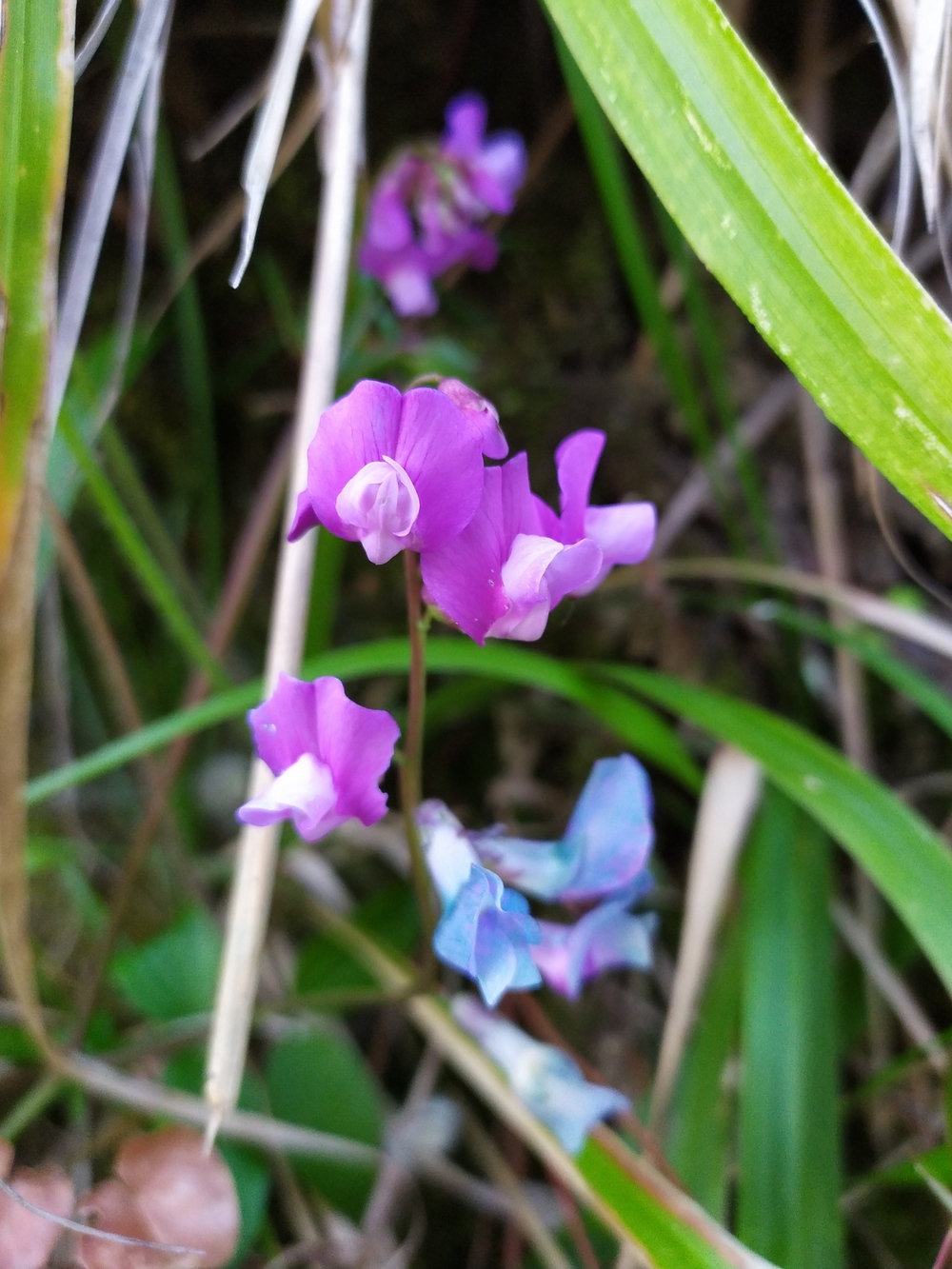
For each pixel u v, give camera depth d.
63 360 0.13
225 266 0.23
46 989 0.19
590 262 0.24
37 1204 0.14
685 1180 0.15
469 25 0.23
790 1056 0.16
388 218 0.21
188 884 0.19
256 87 0.22
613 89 0.12
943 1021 0.21
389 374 0.23
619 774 0.14
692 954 0.16
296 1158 0.16
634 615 0.23
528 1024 0.19
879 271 0.12
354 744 0.12
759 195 0.12
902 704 0.23
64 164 0.12
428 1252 0.19
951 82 0.15
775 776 0.16
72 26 0.12
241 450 0.25
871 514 0.23
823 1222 0.15
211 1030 0.16
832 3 0.22
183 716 0.17
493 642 0.19
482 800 0.24
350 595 0.24
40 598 0.21
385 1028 0.20
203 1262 0.14
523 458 0.12
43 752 0.22
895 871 0.15
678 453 0.24
